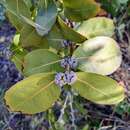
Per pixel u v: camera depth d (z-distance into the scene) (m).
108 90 0.31
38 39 0.32
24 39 0.32
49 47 0.32
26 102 0.31
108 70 0.31
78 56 0.31
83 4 0.30
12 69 0.66
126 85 0.61
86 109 0.62
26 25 0.31
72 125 0.54
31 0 0.33
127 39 0.62
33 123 0.62
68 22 0.33
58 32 0.31
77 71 0.31
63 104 0.54
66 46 0.32
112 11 0.47
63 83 0.30
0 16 0.62
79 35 0.30
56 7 0.30
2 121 0.62
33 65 0.31
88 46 0.31
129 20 0.60
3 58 0.66
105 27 0.32
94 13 0.30
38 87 0.30
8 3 0.30
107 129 0.61
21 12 0.30
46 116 0.59
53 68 0.31
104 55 0.31
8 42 0.63
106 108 0.63
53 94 0.31
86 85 0.31
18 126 0.63
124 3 0.50
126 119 0.62
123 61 0.62
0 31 0.69
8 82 0.66
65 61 0.31
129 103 0.60
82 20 0.31
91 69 0.31
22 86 0.30
